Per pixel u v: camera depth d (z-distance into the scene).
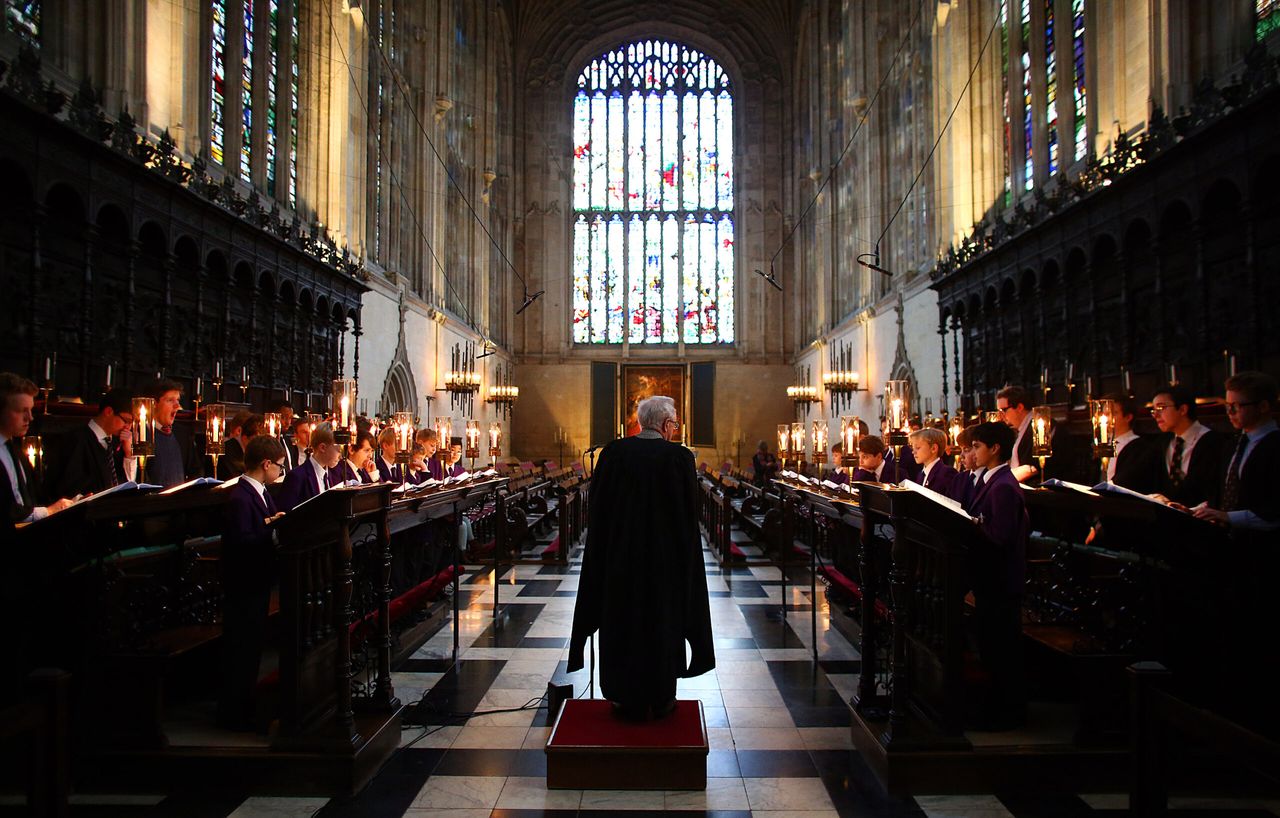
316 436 6.52
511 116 36.09
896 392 6.68
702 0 36.66
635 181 37.81
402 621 8.18
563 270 36.97
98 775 4.54
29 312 7.26
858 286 25.50
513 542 13.92
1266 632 4.62
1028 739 4.77
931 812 4.28
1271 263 7.16
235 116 12.91
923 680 4.98
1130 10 10.98
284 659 4.61
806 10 33.28
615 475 5.05
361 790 4.59
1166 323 8.73
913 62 20.09
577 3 36.81
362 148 17.62
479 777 4.79
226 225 10.75
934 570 4.79
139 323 9.23
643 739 4.70
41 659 4.48
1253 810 4.21
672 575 4.94
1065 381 10.87
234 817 4.23
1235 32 8.99
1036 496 5.74
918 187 19.73
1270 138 6.99
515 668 7.23
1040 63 14.09
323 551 4.92
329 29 16.23
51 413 6.95
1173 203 8.41
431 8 23.78
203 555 6.61
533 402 36.44
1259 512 4.46
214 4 12.46
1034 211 11.72
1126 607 4.81
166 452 6.95
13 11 8.55
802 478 9.80
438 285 24.48
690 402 36.47
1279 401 5.26
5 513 4.39
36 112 7.02
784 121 36.97
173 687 5.81
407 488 6.80
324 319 14.46
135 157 8.83
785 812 4.30
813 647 7.46
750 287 36.81
